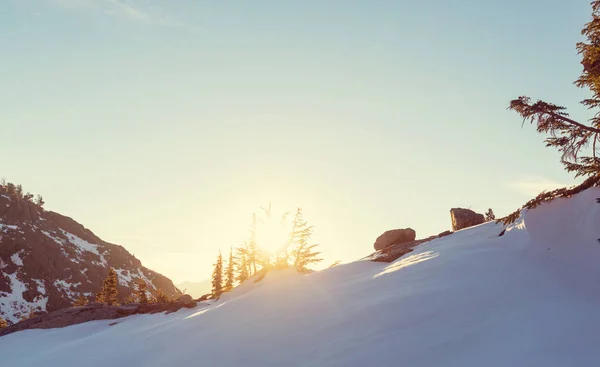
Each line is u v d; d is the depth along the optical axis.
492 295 13.73
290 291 22.39
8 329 39.75
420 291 15.72
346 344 13.24
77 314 40.09
